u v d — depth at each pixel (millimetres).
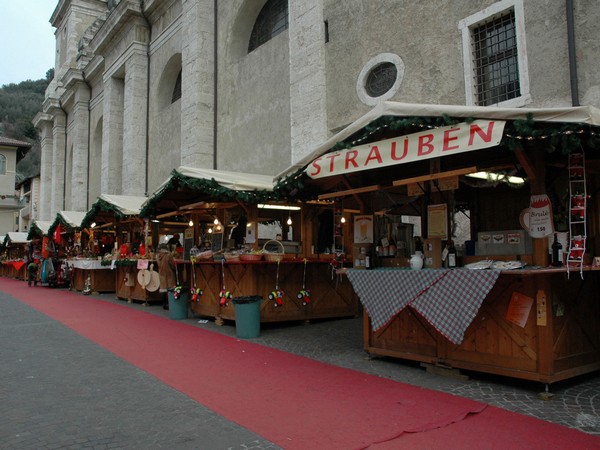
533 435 4223
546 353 5270
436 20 10500
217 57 19312
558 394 5359
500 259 6066
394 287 6316
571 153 5328
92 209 17297
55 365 6953
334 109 12891
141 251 14656
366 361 7027
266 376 6277
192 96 19094
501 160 6449
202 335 9250
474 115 5309
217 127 19094
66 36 38250
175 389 5754
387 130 6320
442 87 10305
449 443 4094
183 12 20109
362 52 12203
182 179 10336
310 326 10086
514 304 5566
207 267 11133
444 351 6215
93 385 5941
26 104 101812
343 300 10977
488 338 5789
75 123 33719
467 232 9359
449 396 5320
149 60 24531
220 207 11156
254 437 4289
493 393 5414
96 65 30094
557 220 6270
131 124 24156
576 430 4328
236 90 18047
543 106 8516
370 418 4688
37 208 55750
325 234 10961
